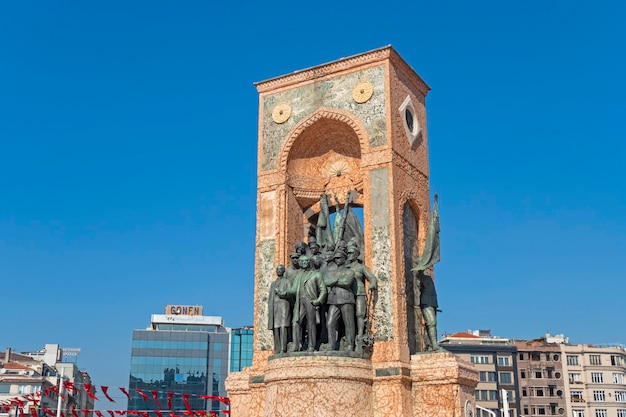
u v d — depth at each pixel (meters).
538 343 133.88
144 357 158.38
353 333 28.77
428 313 30.53
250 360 161.50
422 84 35.88
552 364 131.50
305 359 27.48
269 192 33.91
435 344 29.95
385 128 31.91
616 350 134.38
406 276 30.91
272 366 28.19
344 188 34.44
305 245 30.50
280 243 32.81
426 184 34.44
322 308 29.45
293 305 29.38
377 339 29.47
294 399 27.22
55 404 119.62
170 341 160.38
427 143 35.47
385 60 32.72
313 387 27.16
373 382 28.66
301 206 34.91
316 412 26.86
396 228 30.70
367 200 31.48
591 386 131.75
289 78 34.94
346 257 29.89
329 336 28.67
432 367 28.73
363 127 32.41
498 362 129.38
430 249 31.17
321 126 34.03
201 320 168.75
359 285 29.38
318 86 34.12
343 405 27.25
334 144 34.94
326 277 29.23
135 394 155.88
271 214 33.53
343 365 27.62
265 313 32.25
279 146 34.19
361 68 33.28
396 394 28.06
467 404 28.88
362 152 32.16
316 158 35.28
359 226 32.03
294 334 28.44
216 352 161.50
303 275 29.19
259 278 32.88
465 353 128.50
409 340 29.94
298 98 34.50
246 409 31.95
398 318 29.31
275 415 27.47
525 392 128.50
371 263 30.61
